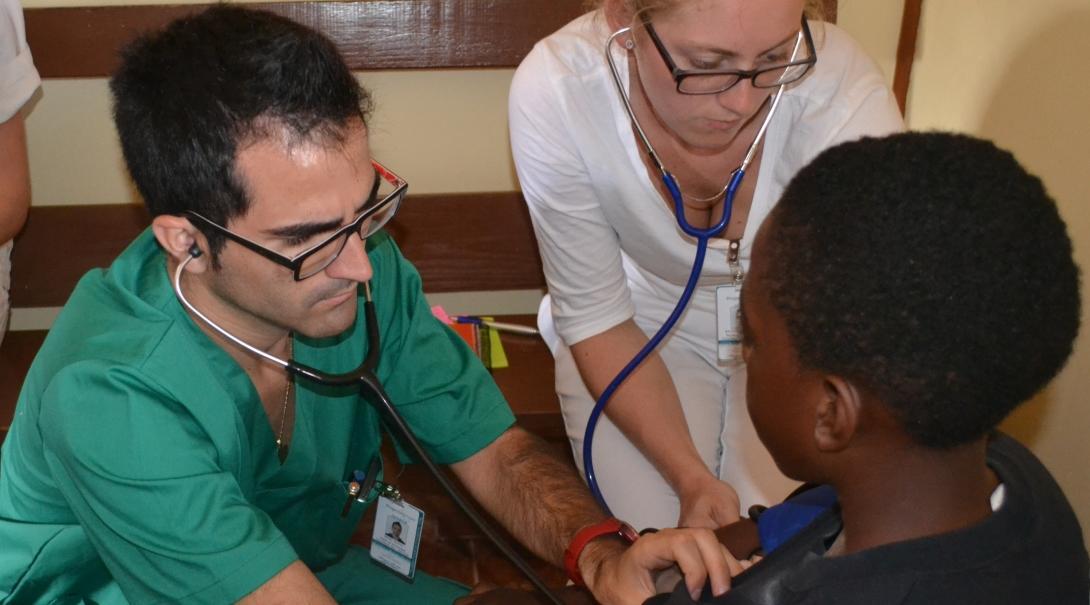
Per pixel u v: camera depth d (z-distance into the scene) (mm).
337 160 1045
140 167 1078
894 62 2275
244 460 1225
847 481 819
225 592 1101
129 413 1101
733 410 1756
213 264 1110
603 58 1508
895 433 777
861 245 734
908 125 2289
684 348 1824
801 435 827
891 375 740
